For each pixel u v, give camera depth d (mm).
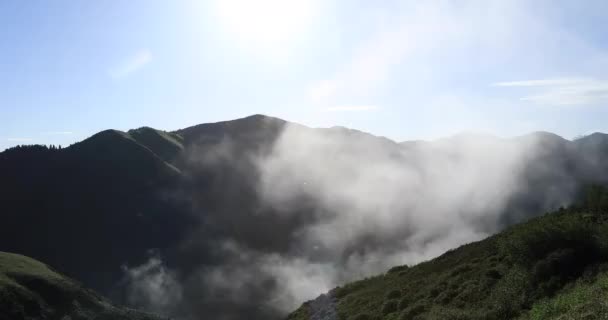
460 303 21344
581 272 17891
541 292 17906
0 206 179000
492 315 18078
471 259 28188
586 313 13312
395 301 27375
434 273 30016
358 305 32031
